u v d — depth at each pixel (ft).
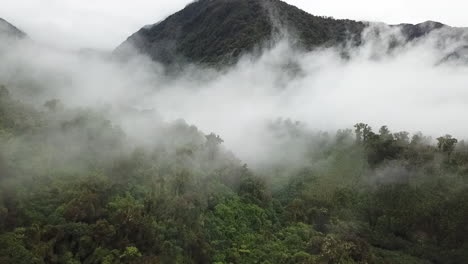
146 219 209.26
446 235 294.05
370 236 303.89
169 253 206.39
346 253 236.84
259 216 288.30
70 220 193.36
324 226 303.48
